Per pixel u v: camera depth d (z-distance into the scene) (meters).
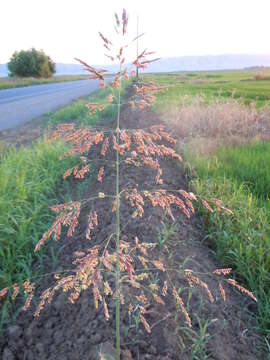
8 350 2.87
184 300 3.11
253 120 9.92
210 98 15.17
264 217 4.53
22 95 27.70
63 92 30.81
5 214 4.48
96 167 7.21
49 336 2.93
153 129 1.74
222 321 2.95
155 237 4.09
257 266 3.77
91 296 3.15
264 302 3.35
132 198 1.81
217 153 7.59
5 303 3.34
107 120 12.59
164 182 6.03
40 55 68.31
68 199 5.66
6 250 4.21
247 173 6.24
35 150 7.82
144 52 1.57
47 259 4.16
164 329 2.71
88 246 4.12
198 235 4.59
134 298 3.00
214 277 3.63
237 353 2.68
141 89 1.69
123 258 1.75
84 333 2.76
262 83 31.78
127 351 2.51
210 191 5.45
